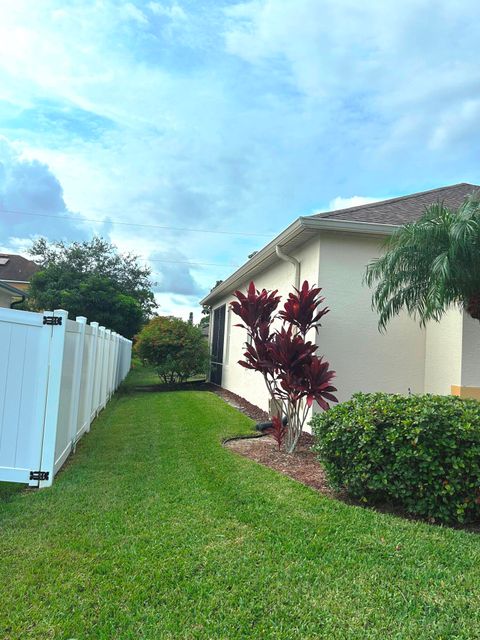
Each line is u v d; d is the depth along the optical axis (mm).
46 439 4578
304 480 4859
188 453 5793
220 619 2445
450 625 2395
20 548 3182
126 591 2674
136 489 4414
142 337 15172
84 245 31125
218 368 15648
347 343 7203
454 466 3717
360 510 3908
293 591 2689
